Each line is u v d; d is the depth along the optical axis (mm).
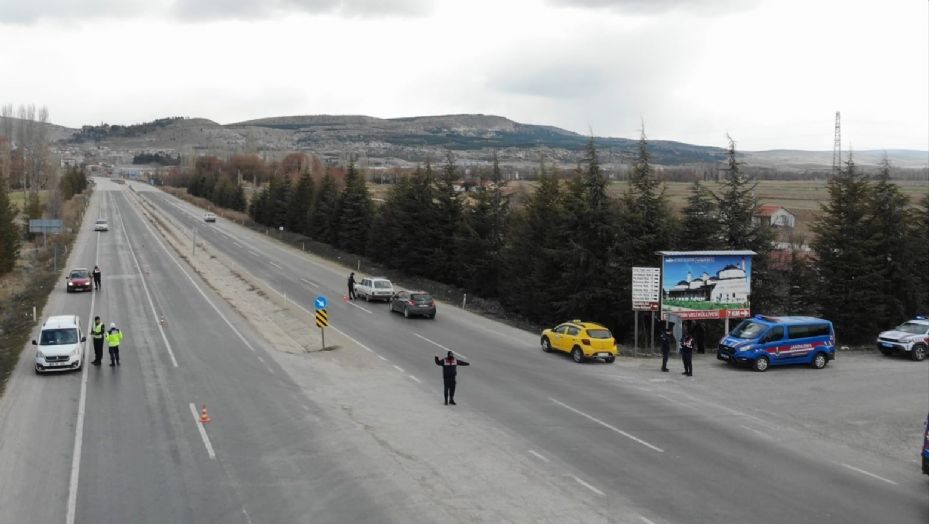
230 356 31422
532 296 44156
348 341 35406
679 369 30578
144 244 84312
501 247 51938
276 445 19609
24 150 160750
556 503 15773
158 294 50000
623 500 15977
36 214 94188
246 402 24016
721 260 34250
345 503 15719
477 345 35000
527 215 47500
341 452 19062
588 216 40219
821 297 40406
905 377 29500
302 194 96875
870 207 40875
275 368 29250
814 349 31172
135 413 22641
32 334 36250
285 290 53344
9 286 54531
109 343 29344
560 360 31828
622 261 39938
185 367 29203
